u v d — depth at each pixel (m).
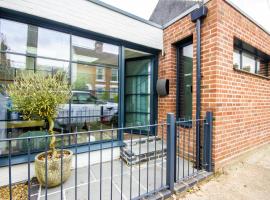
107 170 2.93
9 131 2.74
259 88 4.03
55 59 3.07
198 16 3.02
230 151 3.17
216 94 2.83
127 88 5.02
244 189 2.45
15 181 2.51
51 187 2.34
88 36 3.30
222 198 2.23
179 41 3.76
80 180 2.57
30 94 2.22
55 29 2.94
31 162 2.64
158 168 3.02
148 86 4.59
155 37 4.07
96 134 3.78
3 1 2.38
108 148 3.27
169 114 2.33
